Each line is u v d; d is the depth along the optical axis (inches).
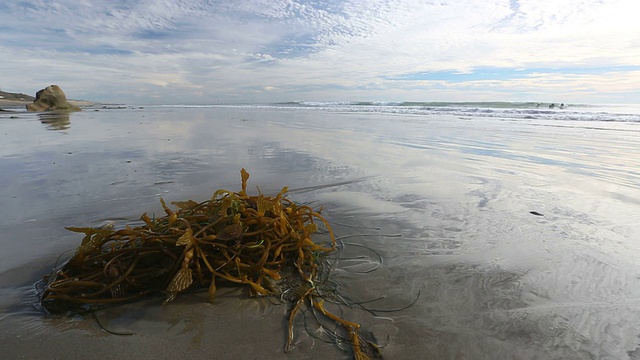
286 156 263.6
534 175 203.9
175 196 162.7
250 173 209.0
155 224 101.6
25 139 348.2
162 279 87.3
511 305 82.1
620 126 437.7
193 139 355.6
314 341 70.6
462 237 120.1
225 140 349.1
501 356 67.2
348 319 77.2
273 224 100.6
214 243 90.4
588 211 143.9
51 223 129.3
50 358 65.3
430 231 125.3
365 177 201.8
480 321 76.7
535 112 686.5
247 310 80.0
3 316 76.3
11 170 213.0
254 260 95.6
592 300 83.7
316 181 192.9
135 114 813.2
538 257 104.9
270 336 71.8
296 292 86.5
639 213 140.8
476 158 253.9
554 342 70.4
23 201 154.6
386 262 103.0
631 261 101.7
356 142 334.0
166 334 72.1
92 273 87.5
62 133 401.1
